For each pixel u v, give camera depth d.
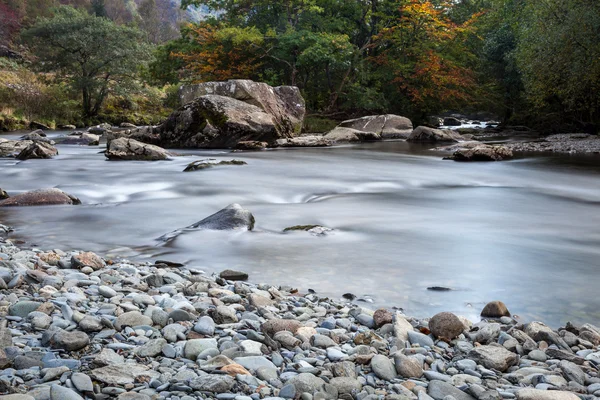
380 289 4.80
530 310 4.34
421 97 37.03
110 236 6.77
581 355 3.37
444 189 11.70
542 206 9.62
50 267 4.96
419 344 3.44
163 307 3.89
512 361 3.17
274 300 4.30
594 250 6.29
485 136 29.73
